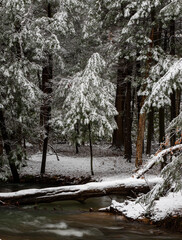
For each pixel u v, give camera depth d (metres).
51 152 24.39
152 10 14.17
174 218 6.92
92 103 15.68
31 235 6.35
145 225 7.17
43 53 16.06
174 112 14.48
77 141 16.62
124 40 16.28
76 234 6.53
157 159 6.76
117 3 16.28
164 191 6.75
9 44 14.09
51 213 8.49
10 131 15.53
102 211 8.87
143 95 14.66
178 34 15.23
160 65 13.47
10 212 8.36
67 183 15.63
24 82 14.08
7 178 15.39
